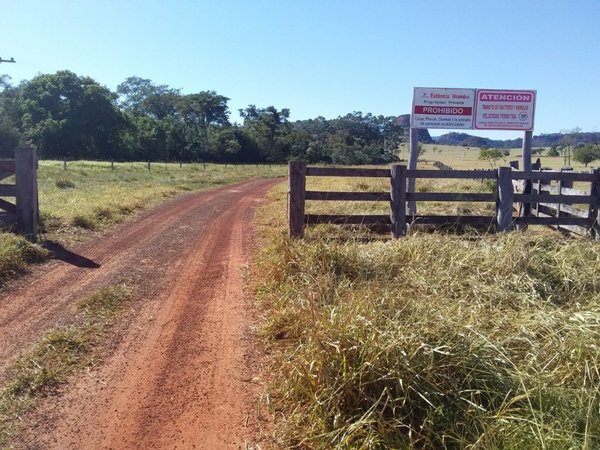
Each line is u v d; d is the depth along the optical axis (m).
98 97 75.75
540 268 6.07
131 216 13.55
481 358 3.67
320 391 3.64
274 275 6.76
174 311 6.02
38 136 72.31
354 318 3.99
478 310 4.90
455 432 3.20
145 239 10.41
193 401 3.98
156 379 4.33
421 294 5.29
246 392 4.12
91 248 9.34
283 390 3.96
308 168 8.74
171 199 18.95
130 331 5.39
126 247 9.54
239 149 89.25
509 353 3.99
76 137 74.31
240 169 60.03
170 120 91.81
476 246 6.86
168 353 4.85
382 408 3.43
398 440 3.18
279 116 123.31
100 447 3.39
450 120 11.65
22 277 7.25
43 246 9.05
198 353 4.86
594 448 2.91
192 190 24.61
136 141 79.25
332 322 4.02
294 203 8.75
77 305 6.07
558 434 2.98
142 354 4.82
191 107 114.75
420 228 9.15
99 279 7.26
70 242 9.62
